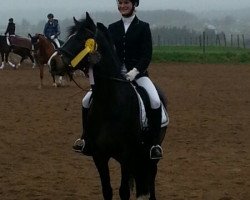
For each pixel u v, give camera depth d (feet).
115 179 33.14
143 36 25.76
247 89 83.35
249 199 29.14
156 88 27.12
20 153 39.81
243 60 141.08
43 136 45.98
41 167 35.86
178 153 40.09
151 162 27.04
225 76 104.63
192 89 82.58
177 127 50.67
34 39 79.92
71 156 39.06
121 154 24.03
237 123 53.36
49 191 30.32
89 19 23.77
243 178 33.30
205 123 53.01
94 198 29.14
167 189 30.86
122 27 25.93
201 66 128.77
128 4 25.58
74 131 48.21
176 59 140.56
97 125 23.93
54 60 23.15
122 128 23.72
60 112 58.44
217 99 71.41
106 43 24.00
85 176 33.68
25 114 56.95
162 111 26.81
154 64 133.28
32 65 128.57
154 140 26.04
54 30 89.04
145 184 25.62
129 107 24.23
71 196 29.40
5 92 76.38
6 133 47.03
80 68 23.68
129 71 25.85
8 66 125.80
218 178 33.24
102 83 23.71
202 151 40.86
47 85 86.38
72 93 75.46
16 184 31.68
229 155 39.60
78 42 23.24
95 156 24.30
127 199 23.81
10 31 119.24
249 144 43.70
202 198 29.17
